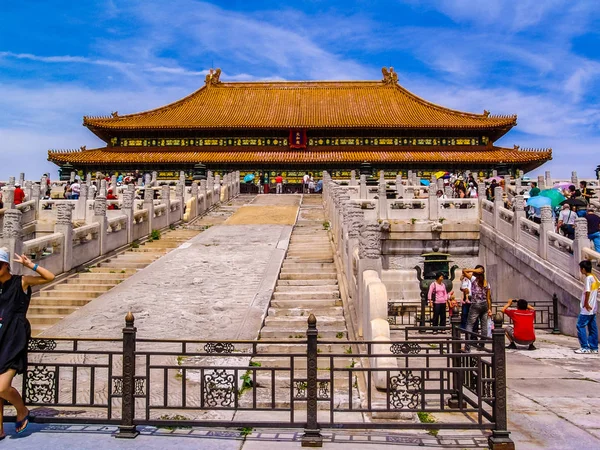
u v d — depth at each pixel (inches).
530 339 613.6
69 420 340.5
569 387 454.3
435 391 352.5
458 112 2844.5
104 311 615.2
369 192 1312.7
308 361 325.7
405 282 876.6
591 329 602.5
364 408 352.5
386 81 3149.6
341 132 2763.3
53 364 342.0
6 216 671.1
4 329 325.7
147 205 1036.5
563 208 869.2
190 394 415.2
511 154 2625.5
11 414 374.9
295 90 3149.6
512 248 928.3
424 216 1093.1
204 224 1206.9
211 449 312.7
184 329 558.9
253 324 568.4
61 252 761.0
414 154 2640.3
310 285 705.0
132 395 332.8
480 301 554.6
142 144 2792.8
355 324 528.4
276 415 375.6
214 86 3171.8
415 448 317.7
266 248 888.3
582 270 614.2
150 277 739.4
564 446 324.8
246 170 2635.3
